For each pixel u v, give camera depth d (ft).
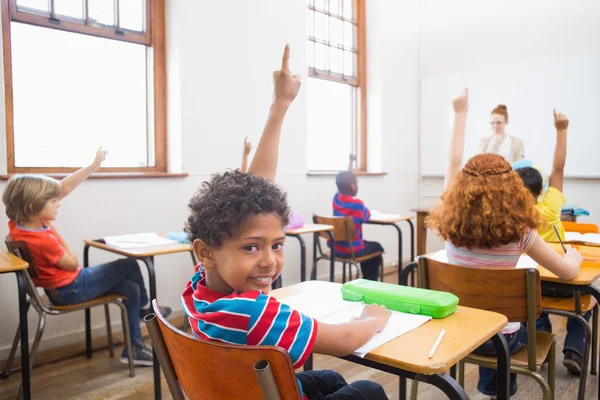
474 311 3.69
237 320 2.44
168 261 10.61
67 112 9.60
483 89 16.06
